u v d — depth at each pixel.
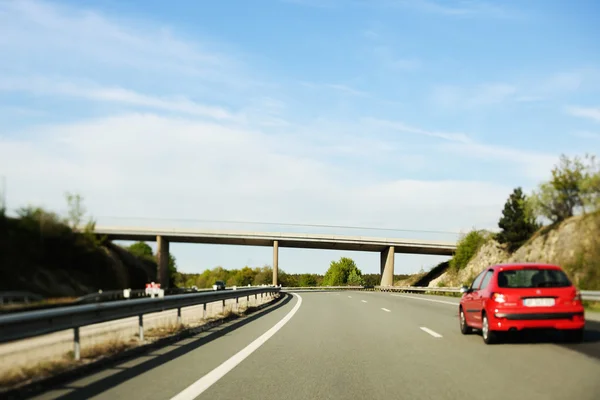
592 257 36.34
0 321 6.82
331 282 129.75
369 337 12.96
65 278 56.09
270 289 36.00
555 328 10.55
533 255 44.84
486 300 11.12
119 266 66.94
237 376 7.91
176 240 72.38
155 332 12.70
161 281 68.69
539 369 8.16
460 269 64.69
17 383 7.00
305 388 7.07
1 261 49.78
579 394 6.46
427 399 6.36
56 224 57.81
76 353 8.83
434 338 12.60
